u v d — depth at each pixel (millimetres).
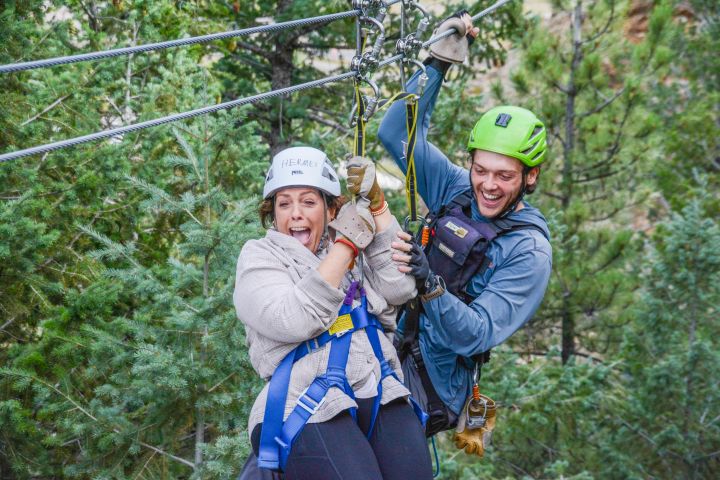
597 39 15016
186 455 6543
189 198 5723
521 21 14297
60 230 7219
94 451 5691
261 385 5684
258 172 6734
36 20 7949
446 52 3363
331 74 13797
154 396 5527
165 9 9516
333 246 2516
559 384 11023
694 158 17953
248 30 2920
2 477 6727
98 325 6191
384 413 2699
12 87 7785
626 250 14141
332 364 2564
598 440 11070
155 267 6348
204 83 6344
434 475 3207
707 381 10242
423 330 3113
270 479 2725
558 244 13320
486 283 3078
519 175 3055
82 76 7812
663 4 14500
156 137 7707
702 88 19141
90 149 7344
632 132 14391
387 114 3430
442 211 3291
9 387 6246
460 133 11414
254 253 2635
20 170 6684
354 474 2463
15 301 6660
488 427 3289
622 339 13797
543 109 14625
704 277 10664
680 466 10539
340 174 11047
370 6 2934
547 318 14586
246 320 2566
